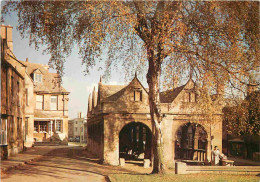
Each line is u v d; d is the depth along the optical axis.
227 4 14.95
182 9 15.07
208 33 15.26
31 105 36.03
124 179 14.36
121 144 29.62
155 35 15.36
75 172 16.48
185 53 15.22
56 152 29.00
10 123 22.20
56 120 43.03
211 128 24.31
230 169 16.78
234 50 15.02
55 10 14.91
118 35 15.06
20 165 17.77
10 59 23.19
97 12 14.12
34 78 41.94
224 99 17.05
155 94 16.94
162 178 14.95
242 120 17.58
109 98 24.62
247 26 15.70
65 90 43.34
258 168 16.61
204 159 25.41
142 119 23.53
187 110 24.38
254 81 16.03
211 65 15.30
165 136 23.95
